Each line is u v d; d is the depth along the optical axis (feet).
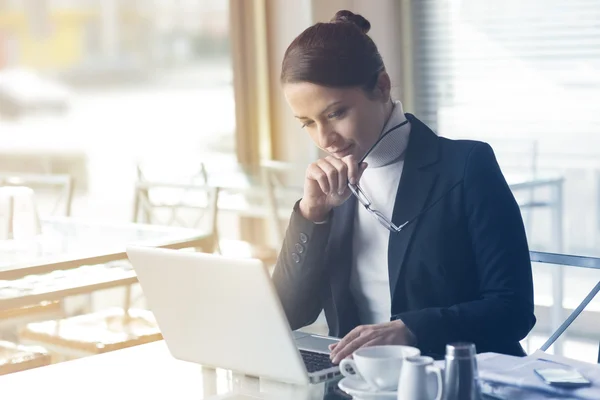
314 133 6.01
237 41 17.31
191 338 5.29
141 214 13.89
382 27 16.87
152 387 5.13
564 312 9.86
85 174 16.51
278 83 17.28
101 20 16.44
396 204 6.10
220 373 5.35
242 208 14.83
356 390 4.41
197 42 17.21
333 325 6.38
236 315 4.91
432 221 6.00
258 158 17.54
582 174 15.17
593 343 9.89
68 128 16.29
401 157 6.23
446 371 4.01
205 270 4.91
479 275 5.97
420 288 6.02
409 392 4.00
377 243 6.20
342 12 6.24
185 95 17.19
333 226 6.29
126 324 10.62
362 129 5.94
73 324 10.64
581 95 15.21
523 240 5.93
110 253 9.11
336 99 5.80
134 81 16.84
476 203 5.92
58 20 16.15
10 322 10.80
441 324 5.38
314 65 5.74
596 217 14.96
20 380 5.44
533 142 15.78
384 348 4.56
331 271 6.29
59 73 16.24
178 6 17.06
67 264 8.78
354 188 5.95
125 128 16.74
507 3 15.97
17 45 15.84
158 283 5.24
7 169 15.80
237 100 17.46
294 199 15.34
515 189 13.96
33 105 16.08
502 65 16.11
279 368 4.88
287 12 16.90
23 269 8.48
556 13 15.42
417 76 17.17
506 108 16.14
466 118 16.69
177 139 17.17
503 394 4.33
